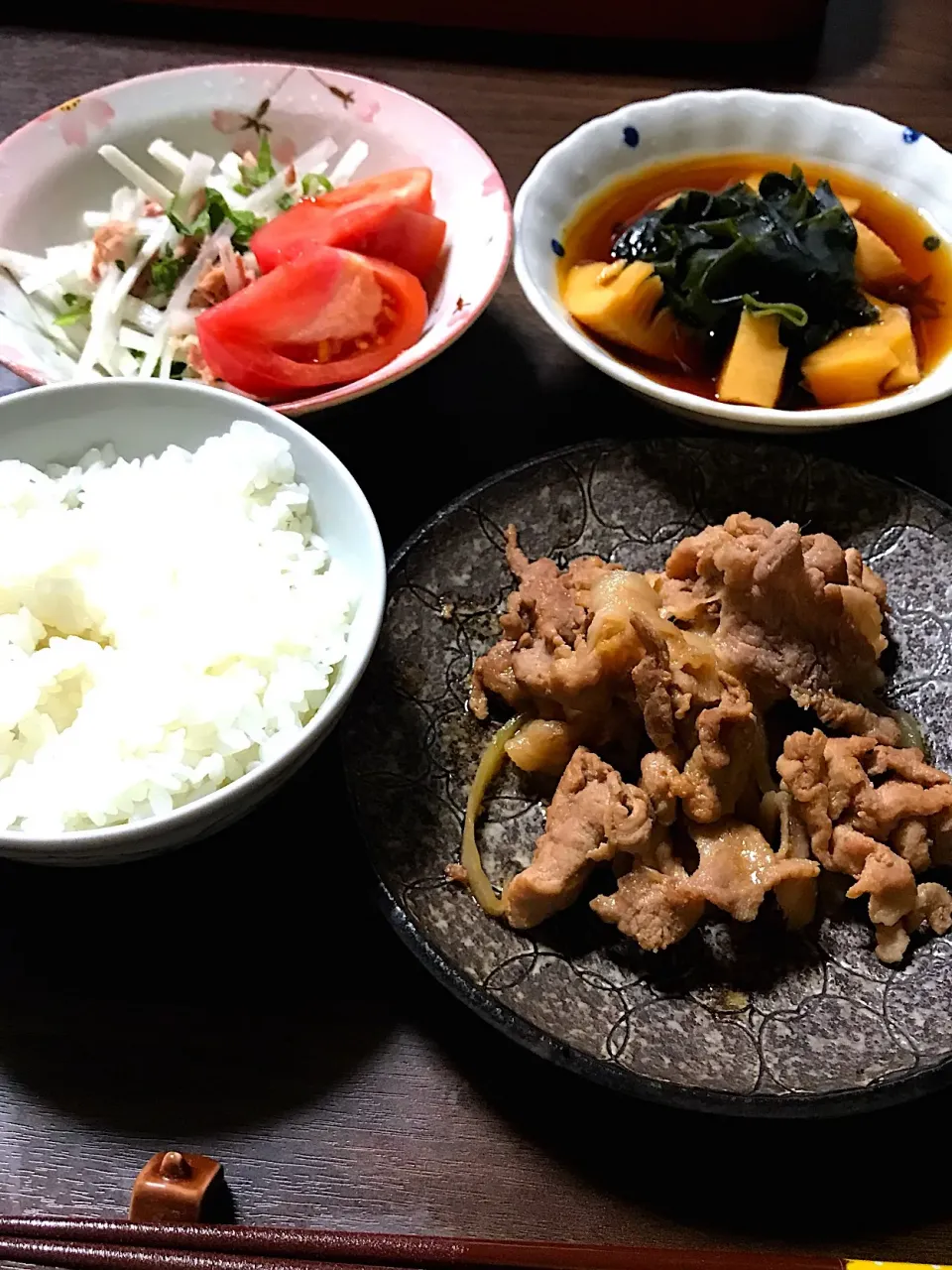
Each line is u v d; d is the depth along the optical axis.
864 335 0.42
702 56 0.58
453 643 0.38
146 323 0.44
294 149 0.49
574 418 0.44
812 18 0.57
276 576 0.34
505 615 0.37
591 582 0.36
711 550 0.35
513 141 0.53
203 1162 0.28
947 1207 0.29
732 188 0.44
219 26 0.59
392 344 0.42
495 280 0.41
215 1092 0.30
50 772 0.31
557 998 0.31
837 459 0.41
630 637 0.33
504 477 0.40
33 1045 0.31
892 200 0.47
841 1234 0.28
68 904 0.33
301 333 0.41
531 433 0.44
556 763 0.35
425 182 0.45
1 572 0.33
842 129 0.47
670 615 0.36
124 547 0.34
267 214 0.47
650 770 0.33
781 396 0.43
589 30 0.58
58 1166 0.29
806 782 0.33
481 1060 0.31
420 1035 0.31
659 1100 0.28
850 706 0.34
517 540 0.40
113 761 0.31
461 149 0.46
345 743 0.34
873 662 0.35
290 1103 0.30
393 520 0.41
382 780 0.34
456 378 0.45
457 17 0.58
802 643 0.34
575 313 0.43
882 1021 0.31
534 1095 0.30
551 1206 0.29
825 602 0.34
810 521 0.40
